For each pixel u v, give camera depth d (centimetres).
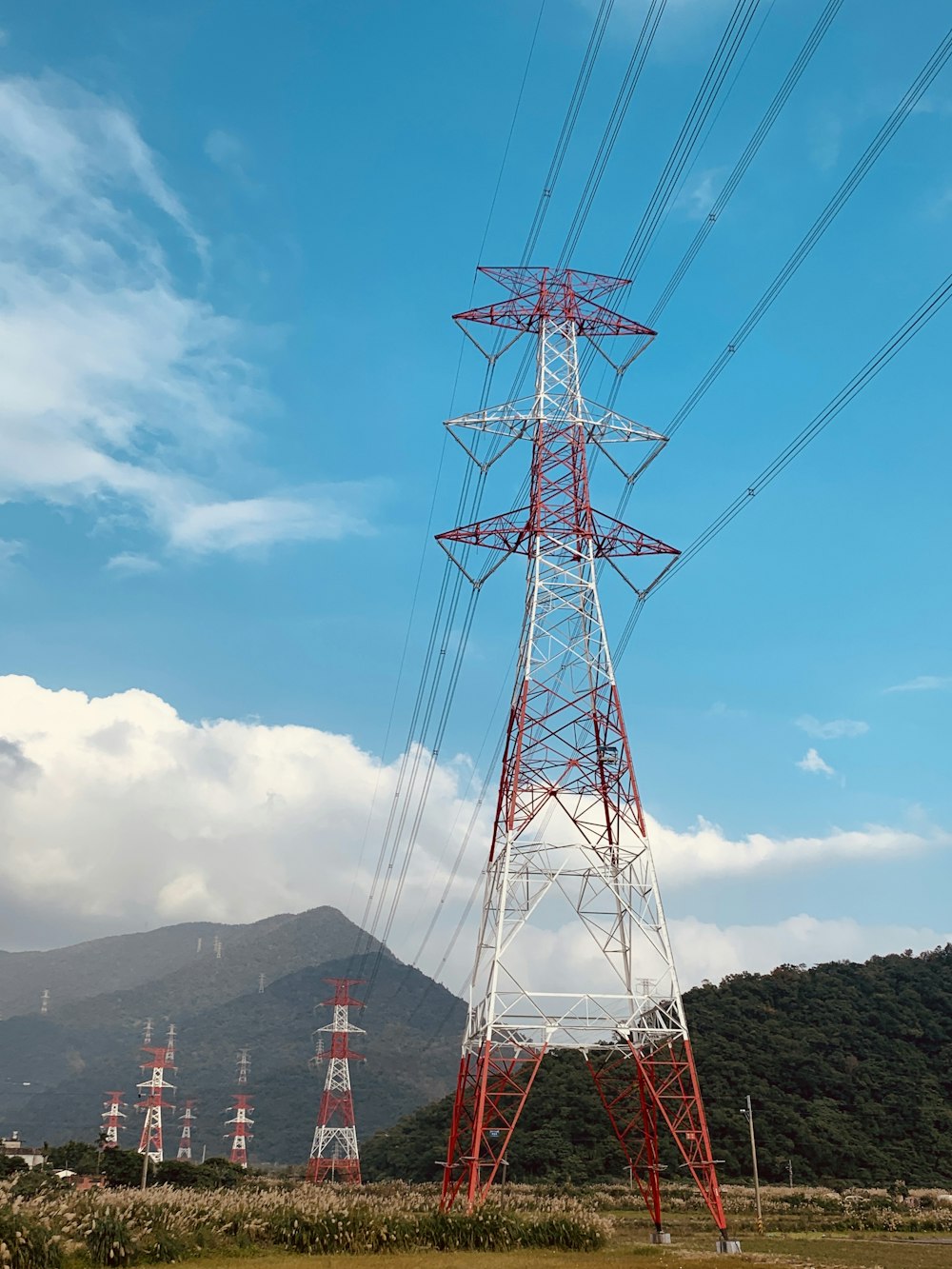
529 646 5731
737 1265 4350
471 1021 5300
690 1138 5009
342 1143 14875
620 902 5409
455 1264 4112
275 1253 4388
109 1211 4075
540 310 6519
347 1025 15112
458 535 6084
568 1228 4903
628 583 6419
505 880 5266
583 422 6231
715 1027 15475
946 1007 15825
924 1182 11756
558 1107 13112
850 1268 4441
